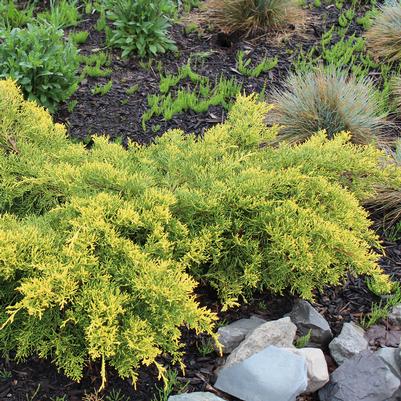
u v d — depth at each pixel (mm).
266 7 2928
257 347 1642
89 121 2471
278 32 2953
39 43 2482
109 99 2570
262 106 2041
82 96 2578
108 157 1899
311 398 1636
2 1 2979
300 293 1817
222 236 1772
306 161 1894
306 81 2477
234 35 2939
